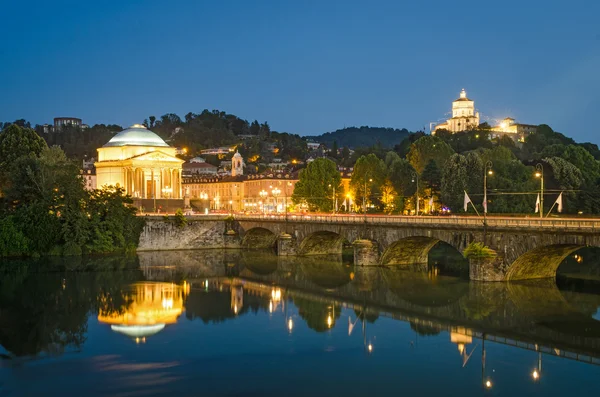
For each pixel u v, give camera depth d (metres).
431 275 102.12
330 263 124.69
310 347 61.91
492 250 86.12
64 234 135.00
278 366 56.19
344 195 192.75
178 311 78.56
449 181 162.75
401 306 79.62
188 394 49.59
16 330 69.12
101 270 115.31
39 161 138.75
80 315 76.38
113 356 59.44
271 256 139.50
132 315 76.31
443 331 67.12
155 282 101.88
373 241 110.00
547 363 56.34
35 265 119.62
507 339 63.59
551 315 72.38
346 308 79.31
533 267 87.81
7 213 135.75
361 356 58.78
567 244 76.12
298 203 192.12
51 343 63.91
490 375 53.31
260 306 81.44
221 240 157.62
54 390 50.72
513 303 78.06
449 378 52.81
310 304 82.19
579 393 49.22
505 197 150.50
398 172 185.75
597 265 107.81
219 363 57.06
